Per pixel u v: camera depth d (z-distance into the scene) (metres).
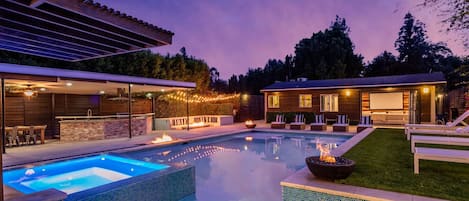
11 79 7.26
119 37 3.95
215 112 18.77
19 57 12.34
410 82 13.62
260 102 21.92
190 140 10.46
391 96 17.80
